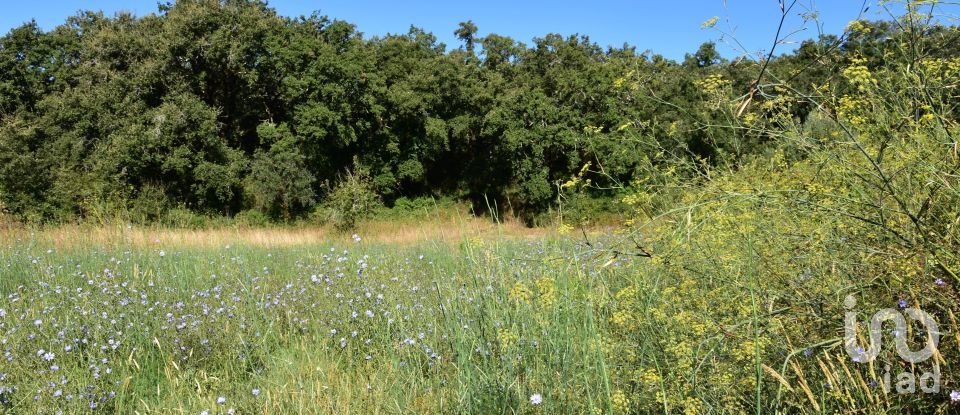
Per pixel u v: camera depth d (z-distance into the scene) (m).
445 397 3.27
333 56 27.72
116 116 24.98
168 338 4.30
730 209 2.81
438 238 5.89
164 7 28.89
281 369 3.83
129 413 3.39
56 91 27.97
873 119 2.92
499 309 3.10
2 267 6.54
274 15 29.25
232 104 29.00
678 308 2.76
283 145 26.72
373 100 28.27
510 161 27.72
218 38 26.44
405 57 30.94
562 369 2.74
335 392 3.56
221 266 6.69
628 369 2.70
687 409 2.39
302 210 27.08
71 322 4.33
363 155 29.06
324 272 6.11
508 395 2.76
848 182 2.63
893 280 2.44
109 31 26.92
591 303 2.69
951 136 2.53
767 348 2.53
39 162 21.83
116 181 22.84
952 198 2.40
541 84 28.86
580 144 25.92
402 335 4.07
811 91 3.42
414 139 29.64
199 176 25.06
